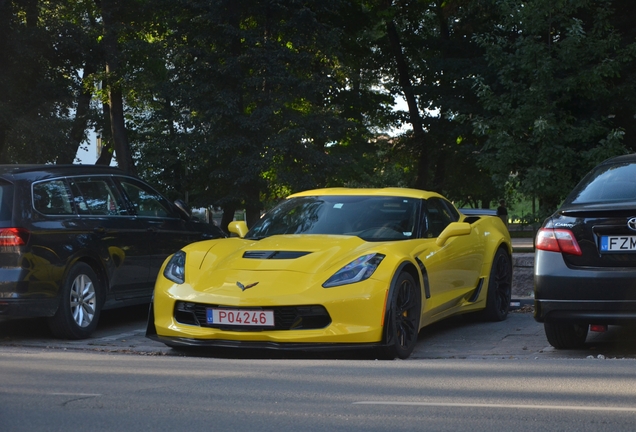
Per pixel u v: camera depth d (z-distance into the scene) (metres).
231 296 6.24
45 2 30.56
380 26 33.28
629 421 3.97
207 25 29.27
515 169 12.48
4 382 5.21
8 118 27.44
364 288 6.21
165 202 9.63
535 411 4.21
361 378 5.27
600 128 12.06
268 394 4.73
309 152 28.80
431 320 7.24
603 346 7.09
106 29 30.67
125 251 8.65
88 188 8.50
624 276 5.90
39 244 7.61
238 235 7.81
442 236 7.45
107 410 4.30
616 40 12.14
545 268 6.19
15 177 7.74
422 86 33.53
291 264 6.44
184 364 6.00
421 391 4.79
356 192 7.96
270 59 28.17
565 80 11.96
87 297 8.10
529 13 11.88
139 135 32.75
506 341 7.53
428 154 36.00
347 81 35.84
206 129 29.22
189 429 3.85
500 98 12.28
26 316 7.52
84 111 33.00
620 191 6.36
